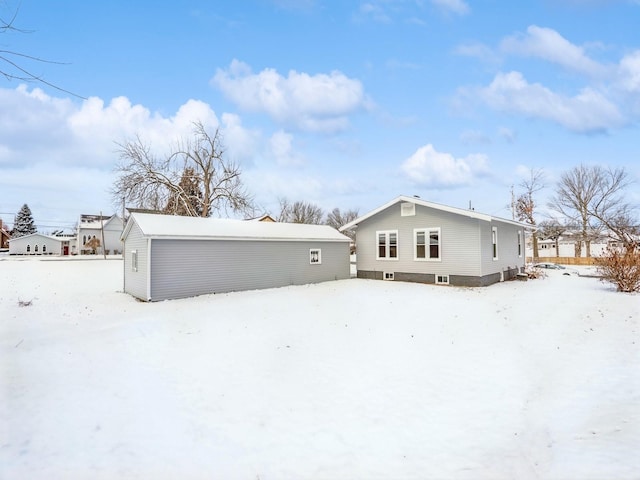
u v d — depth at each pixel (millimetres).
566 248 54188
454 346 7484
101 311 11633
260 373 6180
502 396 5090
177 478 3455
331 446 3977
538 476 3305
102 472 3545
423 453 3795
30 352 7250
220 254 15602
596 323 8961
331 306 12156
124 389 5547
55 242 63625
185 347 7641
